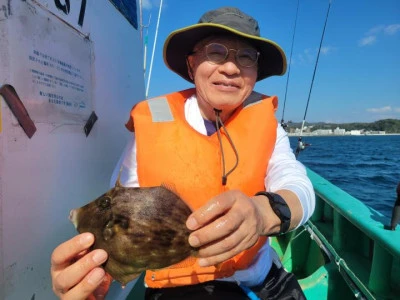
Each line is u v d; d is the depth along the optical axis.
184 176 1.81
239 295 1.85
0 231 1.30
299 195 1.64
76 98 1.99
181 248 1.27
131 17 3.26
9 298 1.35
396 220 2.09
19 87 1.42
